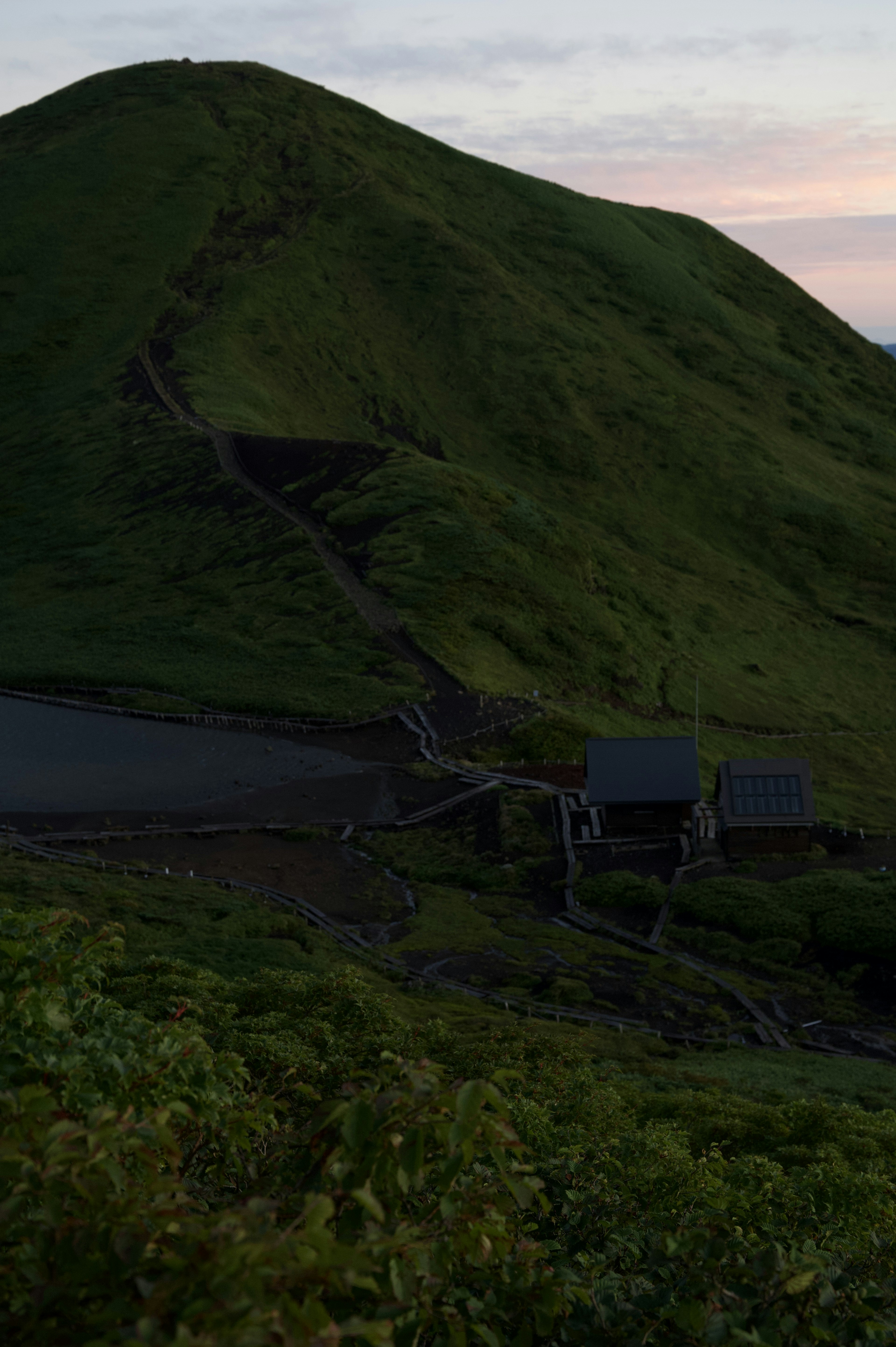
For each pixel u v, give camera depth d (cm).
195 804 7531
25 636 11462
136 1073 486
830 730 11581
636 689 11100
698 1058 3666
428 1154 477
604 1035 3853
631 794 6444
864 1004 4434
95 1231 344
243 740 8906
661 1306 483
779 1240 862
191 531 13312
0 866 5600
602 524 16562
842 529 16962
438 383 19675
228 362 18338
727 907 5378
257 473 14450
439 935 5262
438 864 6444
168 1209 349
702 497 17625
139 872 5988
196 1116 490
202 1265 313
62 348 19200
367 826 7138
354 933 5253
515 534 13012
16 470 15975
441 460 17638
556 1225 795
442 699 9450
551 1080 1795
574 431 18688
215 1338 289
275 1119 590
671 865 6116
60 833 6838
